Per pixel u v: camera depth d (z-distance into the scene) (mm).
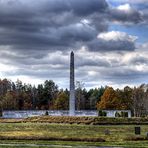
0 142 53812
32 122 106062
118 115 120438
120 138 59312
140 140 57562
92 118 103938
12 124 96062
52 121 105375
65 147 47875
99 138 57219
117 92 191375
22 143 52688
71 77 114688
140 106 190375
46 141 55312
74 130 76438
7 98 192250
